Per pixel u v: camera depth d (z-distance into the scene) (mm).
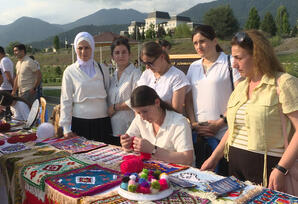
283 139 1896
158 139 2365
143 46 2844
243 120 2041
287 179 1865
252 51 1932
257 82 2002
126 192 1619
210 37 2848
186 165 2170
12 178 2295
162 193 1611
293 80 1826
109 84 3521
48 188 1825
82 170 2068
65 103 3162
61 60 51625
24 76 6750
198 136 2848
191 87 3057
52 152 2572
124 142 2191
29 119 3637
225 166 2775
